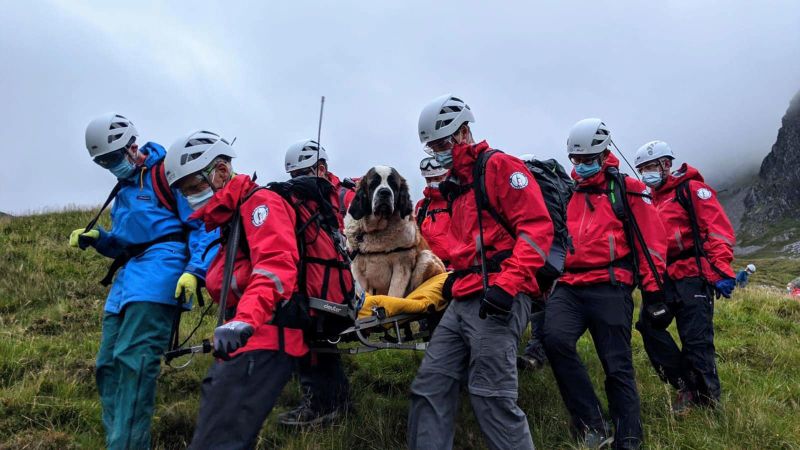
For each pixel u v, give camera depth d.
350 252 6.13
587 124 4.76
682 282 5.57
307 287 3.34
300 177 3.52
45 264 8.98
